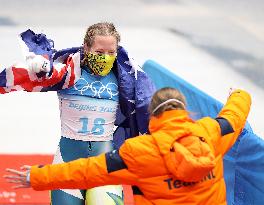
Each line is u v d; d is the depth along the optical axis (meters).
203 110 16.56
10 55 28.80
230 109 11.71
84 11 34.59
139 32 32.16
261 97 26.17
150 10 35.28
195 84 27.20
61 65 12.92
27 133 22.91
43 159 20.23
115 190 13.05
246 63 29.58
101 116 13.30
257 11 35.88
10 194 17.58
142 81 13.45
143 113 13.52
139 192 10.93
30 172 11.04
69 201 13.09
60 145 13.49
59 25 32.53
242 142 14.59
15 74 12.66
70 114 13.28
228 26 33.84
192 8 35.94
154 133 10.65
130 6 35.66
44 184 10.99
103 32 12.79
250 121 24.03
